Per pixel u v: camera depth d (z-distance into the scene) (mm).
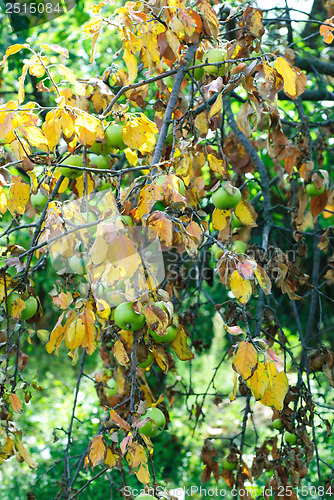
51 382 7367
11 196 2176
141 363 2307
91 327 2098
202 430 5746
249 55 2447
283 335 2672
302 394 2490
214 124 2465
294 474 2438
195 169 2426
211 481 4711
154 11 2219
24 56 3904
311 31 3779
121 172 2115
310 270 4555
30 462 2342
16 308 2207
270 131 2432
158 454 5316
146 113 3885
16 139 2094
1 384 2328
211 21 2283
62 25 4289
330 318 4855
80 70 4344
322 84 3227
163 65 2545
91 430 5227
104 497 4152
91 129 2146
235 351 2100
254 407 6148
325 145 2990
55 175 2389
